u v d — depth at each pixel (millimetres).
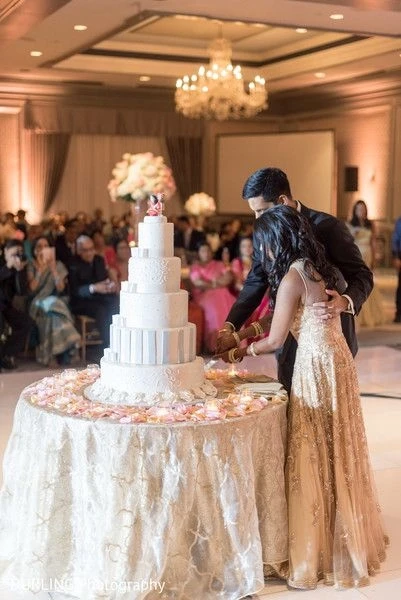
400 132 15516
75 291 8773
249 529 3391
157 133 17656
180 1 8141
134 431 3254
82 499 3352
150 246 3643
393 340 9750
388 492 4703
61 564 3445
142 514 3273
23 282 8320
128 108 17266
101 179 17594
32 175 16797
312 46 14078
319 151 16484
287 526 3566
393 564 3777
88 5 8531
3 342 8023
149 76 15078
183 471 3271
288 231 3660
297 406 3645
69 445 3391
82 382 4027
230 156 17828
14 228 12945
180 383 3607
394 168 15781
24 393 3840
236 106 13086
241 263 9344
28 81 15867
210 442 3301
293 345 3941
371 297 10984
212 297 8922
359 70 14406
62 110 16703
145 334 3578
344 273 4090
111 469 3268
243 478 3375
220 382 4008
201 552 3354
